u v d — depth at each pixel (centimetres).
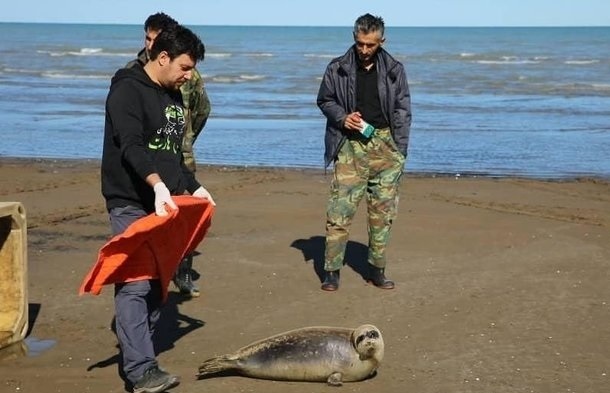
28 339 588
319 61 5234
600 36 11694
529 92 3067
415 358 555
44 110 2300
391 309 658
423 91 3066
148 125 471
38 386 504
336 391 498
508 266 785
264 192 1179
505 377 524
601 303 677
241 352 518
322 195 1155
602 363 550
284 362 505
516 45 8162
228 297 686
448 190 1221
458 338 595
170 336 594
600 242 880
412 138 1816
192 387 500
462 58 5612
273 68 4441
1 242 582
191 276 711
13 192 1159
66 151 1631
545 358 558
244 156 1584
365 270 769
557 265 789
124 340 468
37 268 769
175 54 468
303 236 899
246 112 2303
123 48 6762
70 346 575
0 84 3206
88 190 1184
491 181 1316
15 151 1622
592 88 3250
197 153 1605
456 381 516
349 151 687
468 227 947
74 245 857
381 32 659
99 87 3125
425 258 811
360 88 677
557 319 638
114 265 448
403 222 969
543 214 1037
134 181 474
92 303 670
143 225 444
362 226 951
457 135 1869
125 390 496
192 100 657
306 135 1858
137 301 470
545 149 1681
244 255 818
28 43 7781
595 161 1545
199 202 484
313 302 674
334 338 510
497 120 2158
